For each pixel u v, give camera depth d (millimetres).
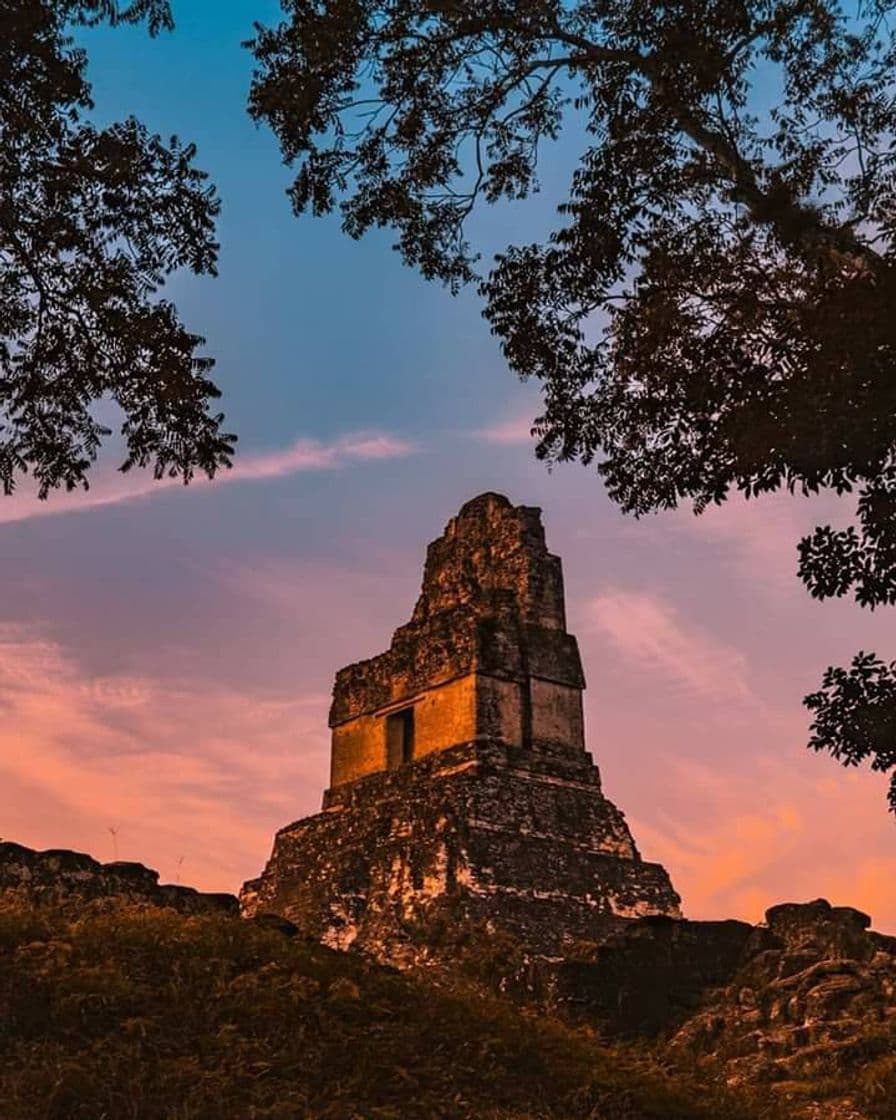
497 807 30938
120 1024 12602
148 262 18016
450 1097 12586
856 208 14359
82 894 19859
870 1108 16406
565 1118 13188
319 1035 13406
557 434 16594
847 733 12844
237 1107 11320
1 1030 12109
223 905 21609
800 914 23281
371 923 30203
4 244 17359
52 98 16422
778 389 13531
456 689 33062
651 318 15125
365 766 35219
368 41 15984
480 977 22562
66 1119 10562
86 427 18578
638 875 32125
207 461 18875
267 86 16156
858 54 15430
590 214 15789
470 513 37281
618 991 22781
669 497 15914
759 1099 16250
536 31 15539
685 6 14602
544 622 34500
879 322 12406
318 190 16922
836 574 12922
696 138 14945
